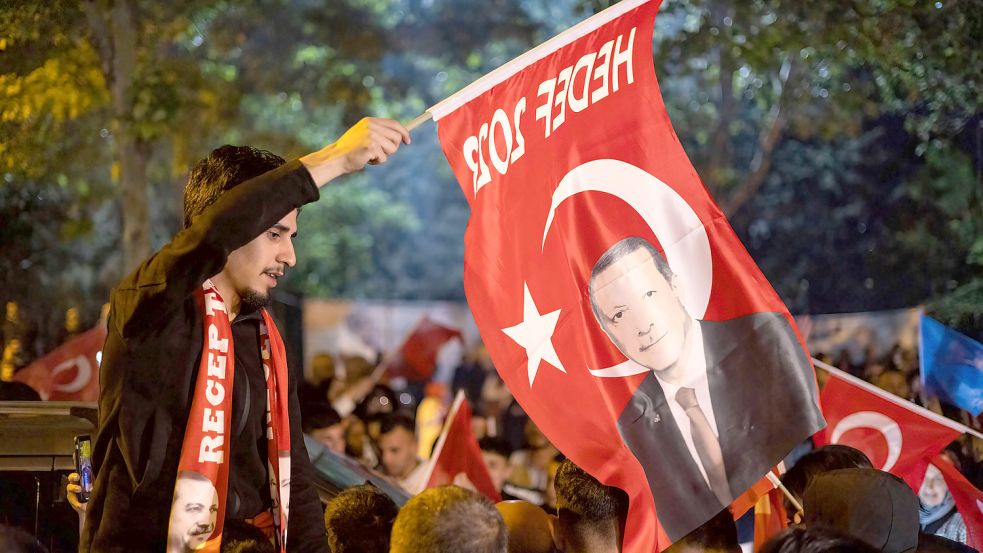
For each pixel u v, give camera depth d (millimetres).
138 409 4422
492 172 5957
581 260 5723
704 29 18062
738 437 5422
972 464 11094
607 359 5629
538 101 5926
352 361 20375
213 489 4406
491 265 5918
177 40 22297
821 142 24422
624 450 5516
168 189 27078
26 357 22281
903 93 18672
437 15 31094
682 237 5641
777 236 24875
